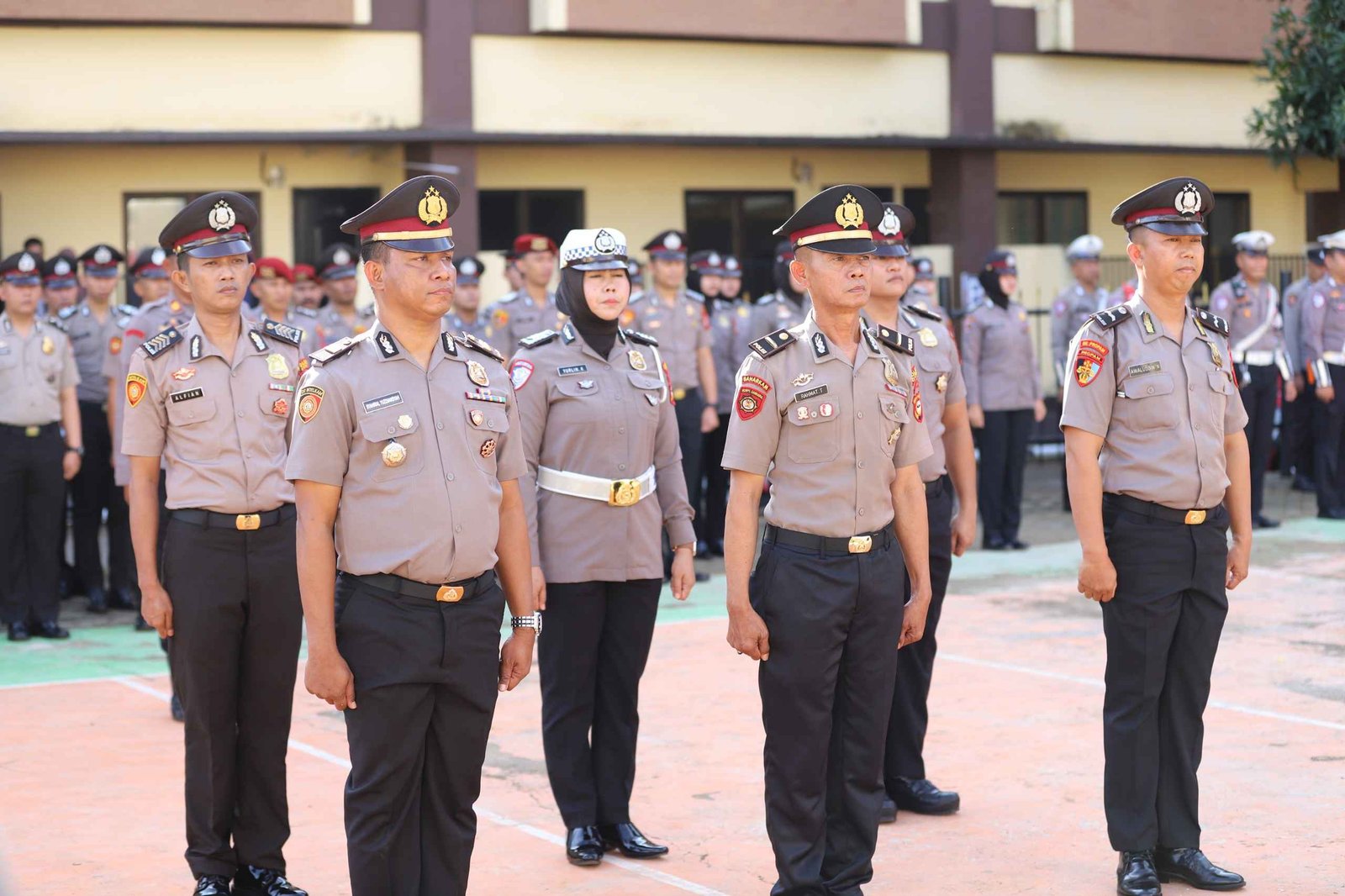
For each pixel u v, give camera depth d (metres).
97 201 15.02
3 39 13.77
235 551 5.00
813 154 17.95
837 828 4.75
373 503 4.14
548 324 11.48
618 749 5.52
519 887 5.17
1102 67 18.17
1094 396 5.01
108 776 6.54
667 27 15.75
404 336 4.26
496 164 16.48
